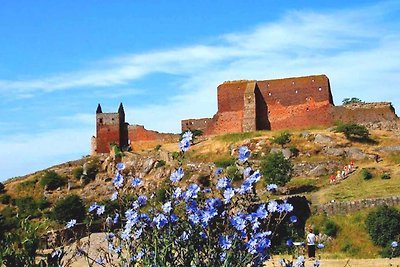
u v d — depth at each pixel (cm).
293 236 1100
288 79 10125
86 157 10806
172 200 832
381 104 9425
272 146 8231
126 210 873
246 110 10131
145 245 838
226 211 825
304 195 5734
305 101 9950
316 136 8219
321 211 4822
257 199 859
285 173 6266
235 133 9106
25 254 924
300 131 8862
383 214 4181
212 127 10462
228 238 810
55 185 9631
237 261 805
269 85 10231
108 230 888
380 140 8269
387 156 7562
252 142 8425
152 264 827
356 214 4625
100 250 989
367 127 9156
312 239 1525
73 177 9869
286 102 10088
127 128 11231
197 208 834
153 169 8919
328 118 9688
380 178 6238
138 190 902
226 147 8669
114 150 10169
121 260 850
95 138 11188
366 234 4238
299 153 7938
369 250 4034
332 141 8050
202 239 820
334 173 7256
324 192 5875
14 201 9288
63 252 945
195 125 10731
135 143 11094
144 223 839
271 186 877
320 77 9912
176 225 826
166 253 815
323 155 7819
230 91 10375
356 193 5388
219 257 805
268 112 10162
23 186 9731
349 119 9550
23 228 990
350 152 7700
